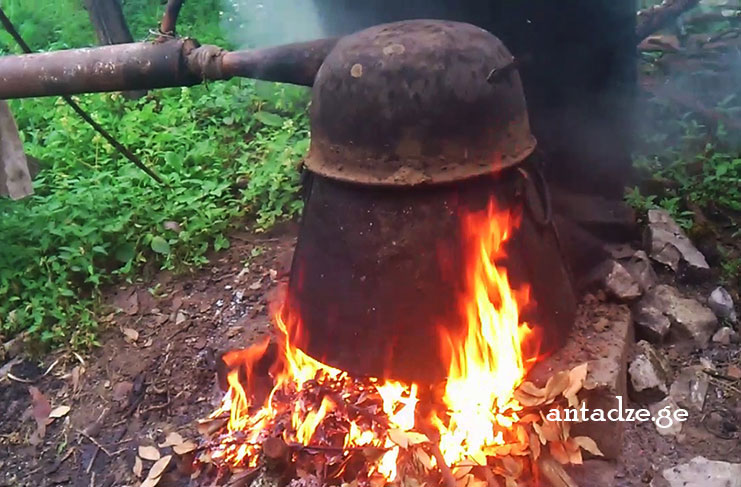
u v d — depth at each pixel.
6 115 3.36
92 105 4.64
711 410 2.61
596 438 2.35
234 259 3.47
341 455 2.29
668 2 3.05
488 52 2.10
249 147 4.23
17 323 3.21
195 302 3.23
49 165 4.07
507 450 2.24
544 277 2.33
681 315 2.82
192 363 2.95
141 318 3.21
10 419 2.92
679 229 3.15
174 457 2.56
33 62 2.57
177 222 3.60
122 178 3.82
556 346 2.39
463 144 2.05
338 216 2.16
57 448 2.76
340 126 2.09
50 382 3.02
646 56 4.66
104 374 3.00
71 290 3.30
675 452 2.46
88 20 6.23
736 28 4.88
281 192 3.72
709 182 3.50
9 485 2.66
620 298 2.69
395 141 2.03
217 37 5.46
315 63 2.31
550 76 2.69
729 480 2.30
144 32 5.96
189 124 4.38
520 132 2.19
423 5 2.65
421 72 2.01
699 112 4.03
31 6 6.52
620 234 3.05
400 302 2.13
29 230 3.52
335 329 2.23
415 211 2.08
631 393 2.58
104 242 3.50
